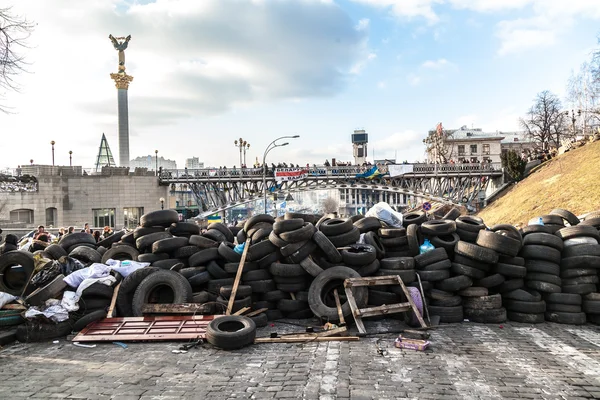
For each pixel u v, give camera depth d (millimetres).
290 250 10031
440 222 11992
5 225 33188
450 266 10180
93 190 51562
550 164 51594
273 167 56469
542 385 5969
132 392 5832
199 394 5754
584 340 8258
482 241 10109
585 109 60219
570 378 6234
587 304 9508
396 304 9016
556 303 9617
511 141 112250
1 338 8188
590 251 9656
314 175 55906
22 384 6172
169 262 11188
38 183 48469
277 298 10094
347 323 9172
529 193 45250
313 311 9344
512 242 9789
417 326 9133
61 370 6762
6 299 9000
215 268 10562
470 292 9781
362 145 149250
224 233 14633
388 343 8016
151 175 54406
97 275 9641
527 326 9336
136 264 10648
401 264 10164
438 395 5637
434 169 58594
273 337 8336
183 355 7449
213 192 61375
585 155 44844
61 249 12352
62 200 50094
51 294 9125
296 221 10328
